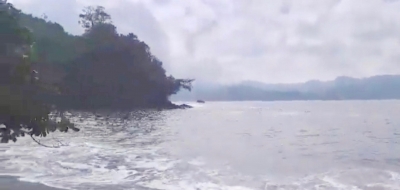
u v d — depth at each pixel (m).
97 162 20.31
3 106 6.17
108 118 72.06
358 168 19.67
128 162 20.64
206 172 17.62
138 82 108.56
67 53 75.25
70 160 20.61
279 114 97.94
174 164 20.09
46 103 6.66
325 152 27.72
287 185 15.12
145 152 26.11
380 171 18.45
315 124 59.53
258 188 14.57
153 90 119.31
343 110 113.56
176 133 45.62
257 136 41.78
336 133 44.12
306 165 20.75
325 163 21.84
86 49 90.38
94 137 37.62
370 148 30.00
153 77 117.38
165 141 35.53
